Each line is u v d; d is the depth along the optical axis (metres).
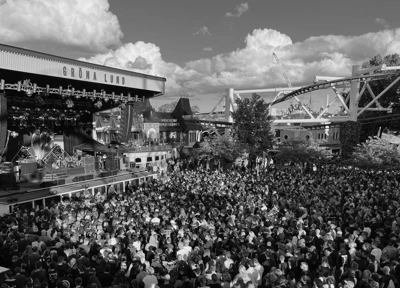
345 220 15.25
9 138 33.03
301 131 68.12
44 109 36.94
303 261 9.90
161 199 18.91
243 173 34.59
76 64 31.34
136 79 38.41
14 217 15.82
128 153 41.97
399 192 20.75
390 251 10.52
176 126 62.34
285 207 17.36
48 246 11.11
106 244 11.09
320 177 29.52
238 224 13.39
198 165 45.50
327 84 58.84
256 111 47.66
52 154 33.94
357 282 8.73
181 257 9.74
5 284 7.96
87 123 43.34
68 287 8.14
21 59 26.86
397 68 50.81
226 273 8.31
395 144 40.31
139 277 8.55
